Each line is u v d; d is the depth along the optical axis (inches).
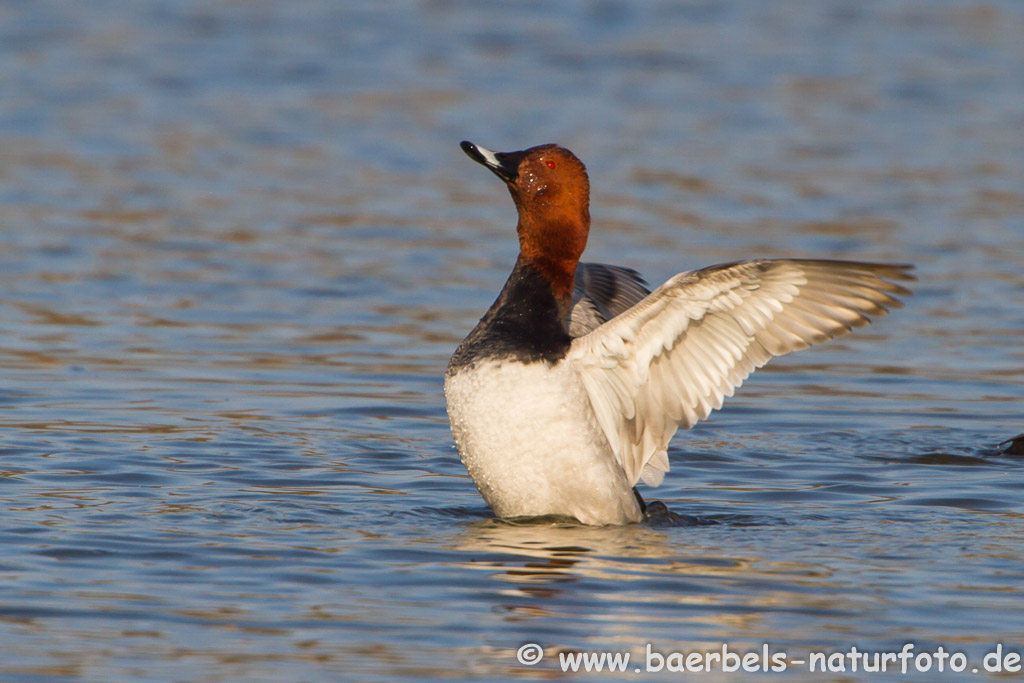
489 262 712.4
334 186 881.5
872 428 452.8
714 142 1015.6
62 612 265.3
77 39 1322.6
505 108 1107.3
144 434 422.9
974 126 1084.5
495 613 269.9
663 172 918.4
